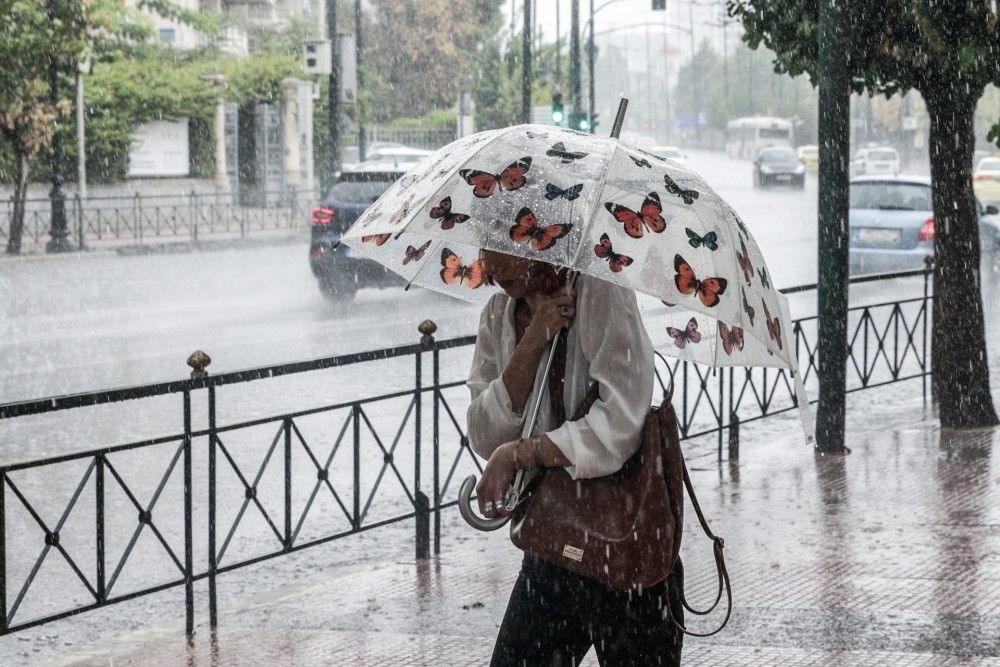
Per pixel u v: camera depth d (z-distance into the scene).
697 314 4.41
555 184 3.68
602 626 3.83
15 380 13.43
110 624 6.72
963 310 10.55
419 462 7.34
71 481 9.29
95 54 39.28
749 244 3.97
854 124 99.56
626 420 3.61
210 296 21.81
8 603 6.92
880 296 21.53
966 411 10.66
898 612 6.14
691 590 6.53
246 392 12.87
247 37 58.06
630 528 3.63
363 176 21.25
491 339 4.02
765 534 7.55
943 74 10.09
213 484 6.16
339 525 8.55
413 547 8.09
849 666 5.45
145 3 43.31
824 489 8.66
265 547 8.06
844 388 9.90
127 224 35.03
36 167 38.06
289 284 24.05
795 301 20.33
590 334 3.67
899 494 8.49
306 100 45.72
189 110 41.62
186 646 5.88
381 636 5.97
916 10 9.40
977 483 8.76
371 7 77.69
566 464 3.62
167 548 5.99
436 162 4.00
